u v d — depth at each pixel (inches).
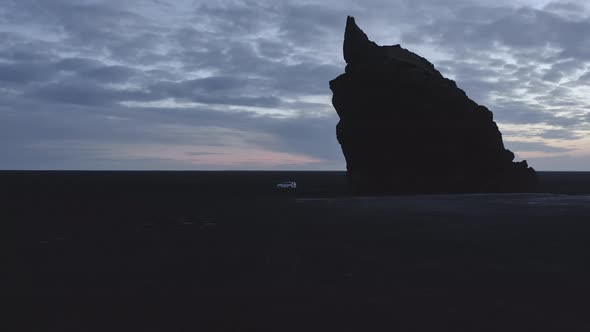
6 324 367.6
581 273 528.4
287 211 1400.1
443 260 610.5
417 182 2348.7
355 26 2689.5
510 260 605.6
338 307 405.4
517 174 2405.3
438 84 2370.8
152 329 354.6
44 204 1876.2
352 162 2566.4
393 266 574.6
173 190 3449.8
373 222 1054.4
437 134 2322.8
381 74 2388.0
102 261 622.5
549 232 861.8
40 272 554.3
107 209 1598.2
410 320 368.5
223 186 4404.5
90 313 394.0
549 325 354.6
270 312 392.5
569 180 7288.4
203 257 649.6
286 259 628.7
